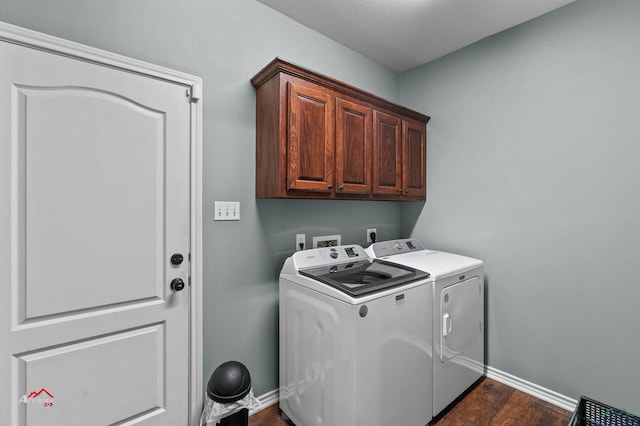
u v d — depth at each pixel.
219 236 1.68
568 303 1.84
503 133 2.11
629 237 1.62
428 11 1.89
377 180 2.08
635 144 1.60
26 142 1.15
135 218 1.40
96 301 1.30
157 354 1.48
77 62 1.25
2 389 1.12
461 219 2.37
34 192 1.17
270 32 1.87
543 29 1.91
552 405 1.88
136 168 1.40
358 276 1.76
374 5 1.83
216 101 1.66
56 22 1.21
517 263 2.06
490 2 1.79
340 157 1.83
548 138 1.90
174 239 1.51
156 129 1.45
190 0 1.56
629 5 1.61
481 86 2.23
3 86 1.11
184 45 1.54
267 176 1.70
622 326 1.65
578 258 1.80
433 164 2.56
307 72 1.67
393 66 2.67
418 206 2.69
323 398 1.46
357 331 1.31
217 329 1.68
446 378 1.79
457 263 1.97
